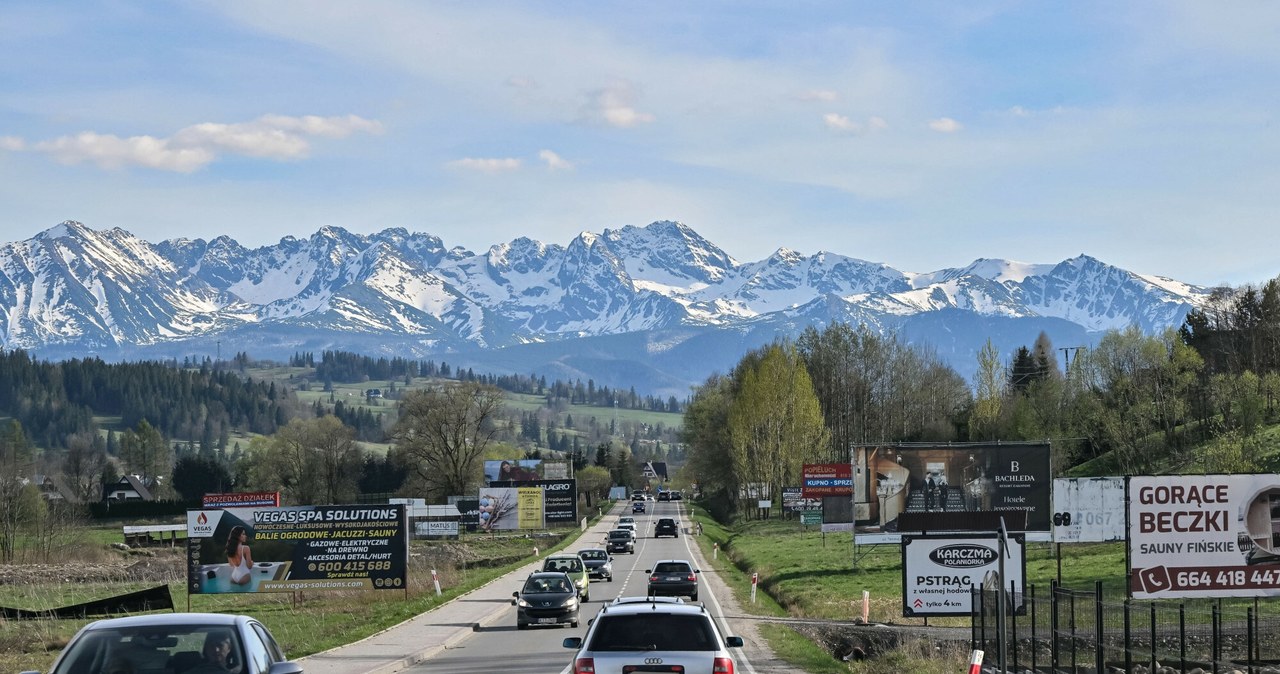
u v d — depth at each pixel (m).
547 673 33.00
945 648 40.41
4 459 171.38
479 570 96.12
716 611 55.31
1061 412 140.62
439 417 171.75
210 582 56.69
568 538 144.25
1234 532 35.28
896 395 174.25
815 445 146.88
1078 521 61.25
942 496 72.06
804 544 109.56
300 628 47.00
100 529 177.00
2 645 42.09
